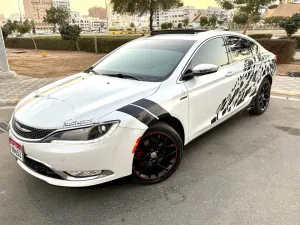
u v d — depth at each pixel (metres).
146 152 3.03
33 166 2.76
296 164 3.55
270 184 3.13
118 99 2.89
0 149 4.12
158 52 3.81
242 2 14.91
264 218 2.61
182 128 3.35
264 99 5.31
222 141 4.23
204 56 3.76
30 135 2.69
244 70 4.38
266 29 47.78
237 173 3.37
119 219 2.65
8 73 9.24
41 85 8.11
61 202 2.90
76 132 2.55
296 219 2.59
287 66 10.47
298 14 14.10
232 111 4.29
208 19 68.88
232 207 2.77
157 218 2.65
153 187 3.12
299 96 6.54
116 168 2.71
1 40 9.13
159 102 3.00
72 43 24.84
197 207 2.79
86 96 3.03
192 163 3.61
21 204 2.88
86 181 2.63
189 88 3.35
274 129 4.66
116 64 3.91
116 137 2.63
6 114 5.77
